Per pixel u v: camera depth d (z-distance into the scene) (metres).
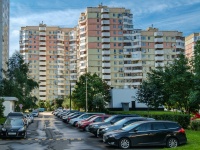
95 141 23.11
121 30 123.12
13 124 25.77
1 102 54.47
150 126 19.48
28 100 73.06
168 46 124.19
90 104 70.94
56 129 35.88
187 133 25.17
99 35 122.31
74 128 37.53
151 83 41.47
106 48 121.88
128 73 122.56
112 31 122.50
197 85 29.20
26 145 20.59
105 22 122.06
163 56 123.62
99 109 67.38
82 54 126.94
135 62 122.19
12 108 67.69
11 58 75.06
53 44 152.38
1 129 24.88
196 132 26.23
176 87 35.56
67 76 153.50
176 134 19.58
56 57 152.38
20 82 71.94
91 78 72.81
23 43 151.38
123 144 18.98
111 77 121.88
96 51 121.75
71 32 151.38
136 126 19.44
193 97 28.89
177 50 124.69
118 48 122.81
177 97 35.09
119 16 123.19
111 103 74.75
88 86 71.12
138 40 121.62
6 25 101.38
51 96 151.62
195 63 29.33
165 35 124.31
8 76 73.19
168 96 39.88
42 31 152.00
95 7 122.69
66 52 153.62
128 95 74.81
